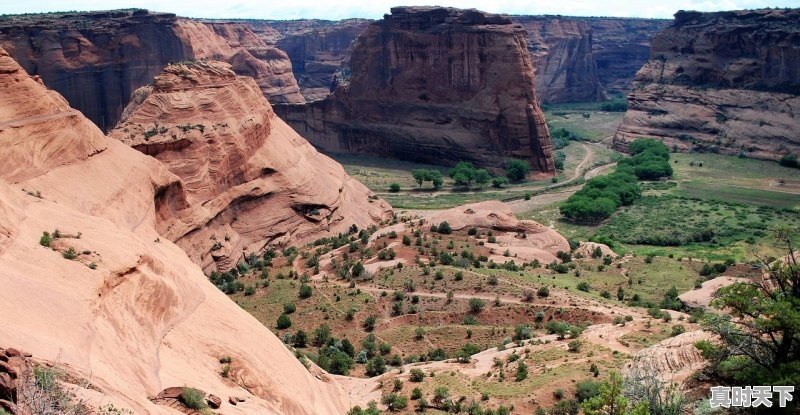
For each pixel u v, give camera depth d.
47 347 36.22
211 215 108.44
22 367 31.03
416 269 99.06
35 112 82.75
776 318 44.53
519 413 59.19
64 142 83.50
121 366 41.22
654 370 52.44
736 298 47.62
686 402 48.41
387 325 86.50
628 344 69.31
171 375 45.22
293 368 58.34
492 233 118.12
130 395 36.88
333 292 93.50
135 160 96.69
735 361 49.34
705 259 119.31
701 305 86.12
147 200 93.19
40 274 44.25
